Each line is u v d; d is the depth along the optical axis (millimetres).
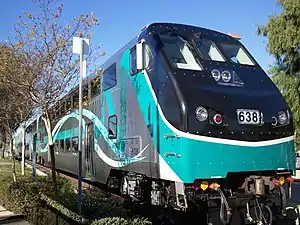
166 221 9117
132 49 9703
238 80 8141
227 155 7289
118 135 10531
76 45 7711
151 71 8555
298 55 19766
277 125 7805
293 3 19016
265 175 7723
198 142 7160
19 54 9492
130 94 9711
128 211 8406
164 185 8320
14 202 10000
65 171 17844
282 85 20234
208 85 7730
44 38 10383
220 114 7379
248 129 7500
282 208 7621
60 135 18750
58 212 7637
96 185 13977
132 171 9469
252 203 7492
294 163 7941
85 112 14016
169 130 7582
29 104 10773
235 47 9055
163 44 8438
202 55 8445
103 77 11945
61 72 9594
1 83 9828
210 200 7312
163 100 7906
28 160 32000
